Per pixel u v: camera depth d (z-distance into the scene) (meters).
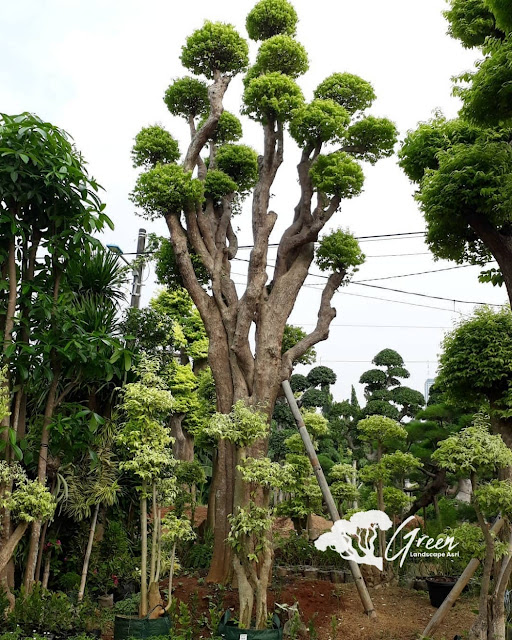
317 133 10.22
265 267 10.05
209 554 10.23
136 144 10.88
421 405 17.56
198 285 10.28
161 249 11.65
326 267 10.66
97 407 8.85
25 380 6.99
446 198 7.76
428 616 8.10
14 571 7.43
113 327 8.94
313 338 10.14
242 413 6.56
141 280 12.20
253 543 6.77
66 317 7.10
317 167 10.07
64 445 7.33
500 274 9.29
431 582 8.67
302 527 12.63
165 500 6.70
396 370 17.83
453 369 7.90
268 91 10.05
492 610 6.24
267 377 9.69
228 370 9.99
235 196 11.79
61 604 6.32
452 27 8.62
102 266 8.94
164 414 6.81
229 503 9.34
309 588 8.80
